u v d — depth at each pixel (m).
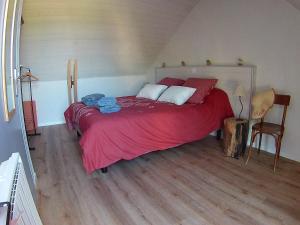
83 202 2.24
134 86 5.72
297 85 2.88
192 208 2.11
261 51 3.23
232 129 3.12
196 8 4.16
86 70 4.90
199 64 4.29
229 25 3.62
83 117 3.02
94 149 2.61
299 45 2.80
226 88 3.75
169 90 3.89
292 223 1.89
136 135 2.85
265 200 2.21
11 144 1.50
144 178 2.67
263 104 2.91
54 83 4.84
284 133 3.08
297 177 2.62
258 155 3.23
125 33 4.28
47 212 2.09
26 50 3.94
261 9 3.14
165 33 4.70
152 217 2.00
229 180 2.59
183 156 3.26
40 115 4.86
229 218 1.97
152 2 3.76
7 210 0.84
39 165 3.04
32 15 3.37
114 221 1.96
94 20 3.77
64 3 3.32
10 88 1.61
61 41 3.98
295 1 2.59
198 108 3.37
